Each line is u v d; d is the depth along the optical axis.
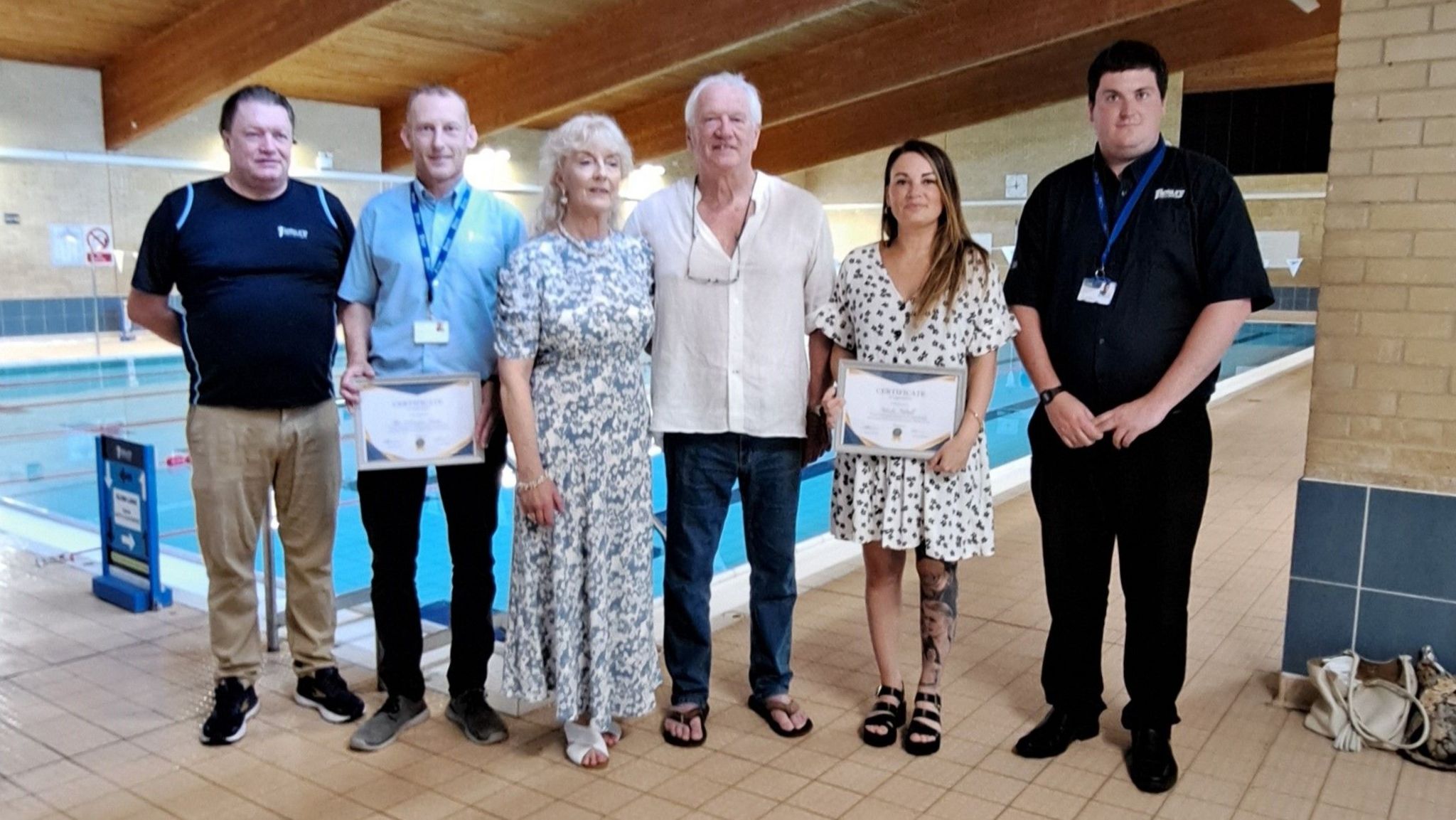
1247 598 3.90
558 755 2.62
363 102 12.08
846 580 4.12
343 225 2.77
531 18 9.27
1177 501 2.48
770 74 11.47
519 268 2.42
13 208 10.70
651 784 2.47
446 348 2.59
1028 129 15.75
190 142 11.47
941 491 2.61
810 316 2.70
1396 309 2.71
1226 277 2.36
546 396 2.48
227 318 2.59
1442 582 2.71
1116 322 2.47
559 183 2.49
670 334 2.64
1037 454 2.69
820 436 2.87
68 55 10.29
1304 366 12.59
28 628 3.49
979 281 2.59
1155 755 2.48
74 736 2.69
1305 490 2.86
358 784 2.46
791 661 3.27
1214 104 17.70
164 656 3.24
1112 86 2.41
